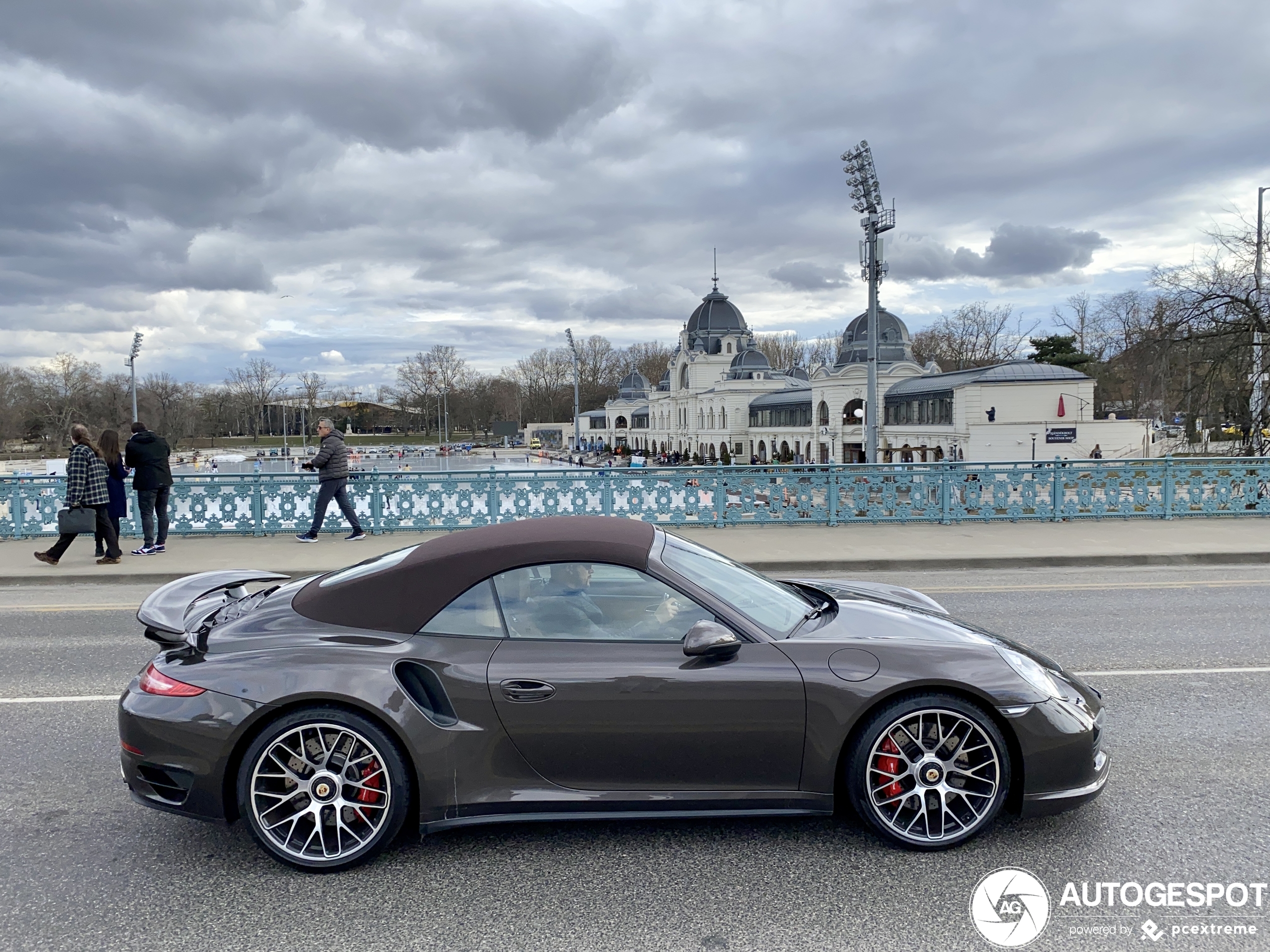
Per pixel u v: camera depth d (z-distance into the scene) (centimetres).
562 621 357
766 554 1131
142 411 9831
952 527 1377
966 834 346
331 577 400
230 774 338
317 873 337
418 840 365
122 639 740
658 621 359
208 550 1202
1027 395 5066
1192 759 443
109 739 493
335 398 14838
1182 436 3017
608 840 363
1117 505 1424
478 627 355
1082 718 351
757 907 310
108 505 1100
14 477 1316
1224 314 2694
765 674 343
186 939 293
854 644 358
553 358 16075
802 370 12219
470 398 14675
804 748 343
